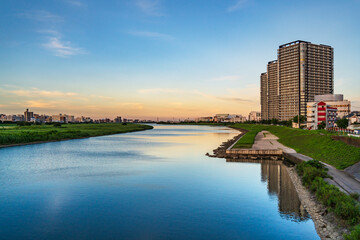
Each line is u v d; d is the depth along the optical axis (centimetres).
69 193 3416
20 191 3503
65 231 2314
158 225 2433
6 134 10081
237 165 5528
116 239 2167
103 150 8169
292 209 2791
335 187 2820
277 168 5188
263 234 2228
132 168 5141
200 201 3100
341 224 2156
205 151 8000
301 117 17800
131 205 2962
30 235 2241
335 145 5416
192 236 2216
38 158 6412
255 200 3117
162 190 3566
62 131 13775
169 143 10788
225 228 2362
